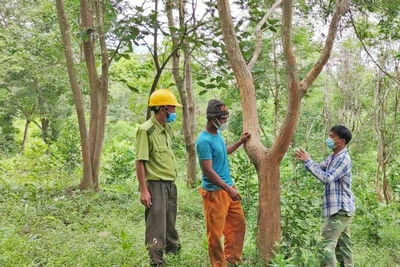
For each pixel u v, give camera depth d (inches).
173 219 192.9
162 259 179.6
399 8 275.3
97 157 344.5
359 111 535.2
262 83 514.9
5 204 272.4
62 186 350.0
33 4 597.0
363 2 262.2
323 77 633.0
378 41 367.6
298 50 516.4
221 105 171.3
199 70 357.7
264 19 223.1
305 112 659.4
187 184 399.9
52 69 553.3
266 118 743.7
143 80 580.4
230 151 181.3
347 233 191.2
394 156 487.2
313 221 204.2
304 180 333.1
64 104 887.1
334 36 158.1
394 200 393.1
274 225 167.9
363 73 529.0
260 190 169.6
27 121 906.7
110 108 1060.5
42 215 251.9
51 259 172.7
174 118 183.8
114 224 241.8
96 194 321.7
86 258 174.4
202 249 199.2
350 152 571.5
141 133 177.6
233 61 176.7
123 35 248.4
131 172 449.7
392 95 493.0
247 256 189.8
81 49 507.8
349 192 180.4
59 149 508.4
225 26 174.7
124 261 173.5
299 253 168.4
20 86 790.5
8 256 167.5
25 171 461.1
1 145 890.1
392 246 268.2
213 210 171.2
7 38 549.6
